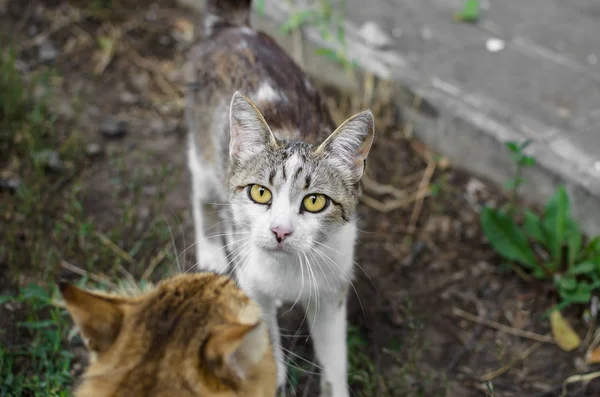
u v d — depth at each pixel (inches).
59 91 40.2
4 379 27.2
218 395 17.4
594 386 29.6
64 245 32.8
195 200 32.8
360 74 39.9
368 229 34.9
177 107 40.0
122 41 43.4
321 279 25.9
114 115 39.3
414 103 38.4
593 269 32.3
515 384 29.7
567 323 31.6
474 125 36.6
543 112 37.1
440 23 42.5
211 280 20.2
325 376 28.0
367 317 31.5
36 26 43.8
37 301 29.9
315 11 42.4
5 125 37.1
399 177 37.2
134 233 33.4
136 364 17.8
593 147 35.4
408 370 29.1
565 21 42.8
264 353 19.5
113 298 19.4
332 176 24.5
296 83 29.1
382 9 43.4
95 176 36.0
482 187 36.9
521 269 33.6
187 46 43.5
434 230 35.1
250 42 30.5
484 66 39.6
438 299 32.5
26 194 33.3
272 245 24.0
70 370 28.0
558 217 32.4
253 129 24.8
